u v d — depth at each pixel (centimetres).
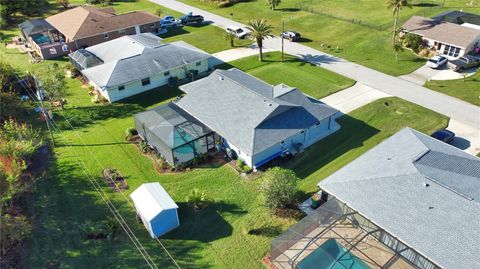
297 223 2717
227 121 3759
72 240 2900
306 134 3869
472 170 2845
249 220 3033
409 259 2533
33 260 2742
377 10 7656
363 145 3844
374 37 6412
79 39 6219
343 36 6562
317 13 7619
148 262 2723
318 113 3900
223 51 6166
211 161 3694
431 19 6266
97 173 3588
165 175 3531
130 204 3222
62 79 4784
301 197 3228
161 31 7088
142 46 5366
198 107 4025
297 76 5272
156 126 3747
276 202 3009
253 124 3619
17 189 3011
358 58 5775
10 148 3412
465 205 2511
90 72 4991
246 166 3538
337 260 2544
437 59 5322
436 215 2514
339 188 2911
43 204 3244
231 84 4150
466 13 6475
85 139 4091
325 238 2770
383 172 2917
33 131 4197
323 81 5128
